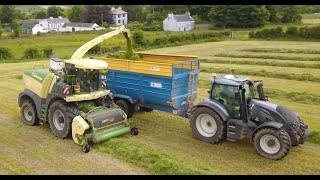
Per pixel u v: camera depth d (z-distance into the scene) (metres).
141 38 40.38
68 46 44.56
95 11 87.19
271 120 9.87
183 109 12.31
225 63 27.48
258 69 23.62
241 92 10.16
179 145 10.75
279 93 17.08
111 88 13.50
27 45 45.62
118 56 14.19
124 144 10.39
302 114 13.94
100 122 10.61
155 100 12.29
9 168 9.16
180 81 11.94
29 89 12.42
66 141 11.02
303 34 46.03
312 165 9.46
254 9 72.69
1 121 12.96
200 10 93.00
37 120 12.37
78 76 11.28
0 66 26.61
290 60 27.77
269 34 48.09
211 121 10.77
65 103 11.16
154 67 11.98
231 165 9.42
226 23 75.12
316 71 22.81
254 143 9.96
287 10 79.25
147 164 9.29
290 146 9.48
